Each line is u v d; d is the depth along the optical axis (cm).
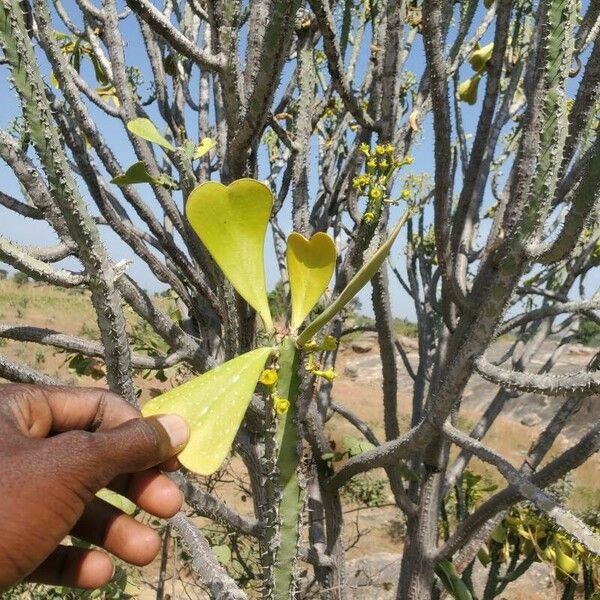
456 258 66
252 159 44
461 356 41
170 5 77
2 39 32
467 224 69
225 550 78
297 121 62
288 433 30
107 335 39
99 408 34
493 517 61
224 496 173
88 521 34
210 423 27
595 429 54
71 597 90
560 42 33
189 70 78
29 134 33
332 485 72
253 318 48
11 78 32
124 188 56
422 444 49
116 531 34
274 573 32
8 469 25
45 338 50
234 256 28
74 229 36
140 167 45
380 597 148
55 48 51
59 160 34
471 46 74
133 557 34
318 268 28
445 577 66
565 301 78
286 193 67
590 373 34
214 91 68
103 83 78
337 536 77
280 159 88
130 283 51
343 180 71
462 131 78
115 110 66
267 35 35
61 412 33
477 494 91
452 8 60
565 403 67
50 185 34
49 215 43
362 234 48
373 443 81
